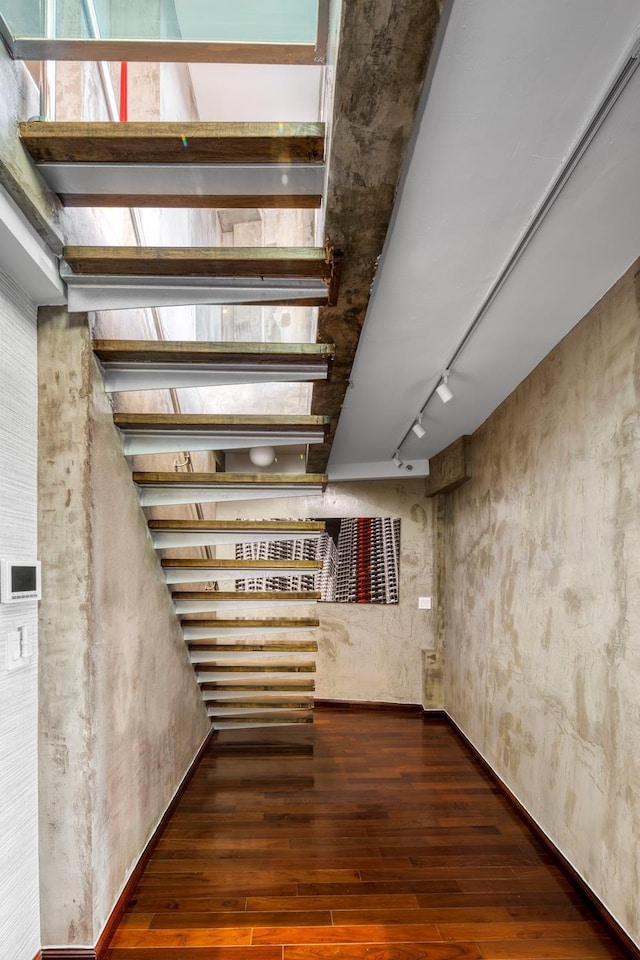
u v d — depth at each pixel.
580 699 2.34
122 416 2.24
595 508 2.24
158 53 1.32
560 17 1.04
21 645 1.79
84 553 1.92
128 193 1.62
